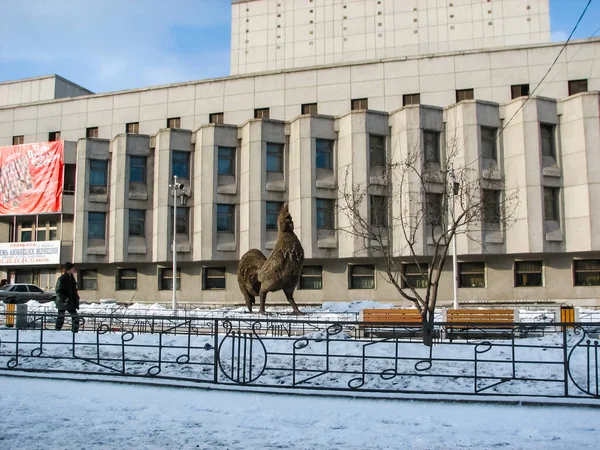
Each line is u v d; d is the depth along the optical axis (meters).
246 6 66.12
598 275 31.03
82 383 9.60
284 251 22.94
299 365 10.66
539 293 31.70
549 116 31.70
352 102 37.38
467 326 9.70
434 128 32.84
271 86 38.75
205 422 7.04
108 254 37.75
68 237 39.97
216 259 35.00
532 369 9.96
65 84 48.97
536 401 7.96
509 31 58.00
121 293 38.50
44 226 41.25
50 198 39.62
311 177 33.72
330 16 62.94
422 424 6.95
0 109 44.09
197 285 36.81
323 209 33.97
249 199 34.69
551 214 31.44
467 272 33.06
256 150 34.94
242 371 10.40
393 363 10.45
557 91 34.41
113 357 11.76
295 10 64.19
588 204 30.30
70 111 42.66
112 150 38.66
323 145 34.56
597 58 34.09
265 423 7.00
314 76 38.09
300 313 23.23
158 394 8.72
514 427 6.80
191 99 40.16
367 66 37.31
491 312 18.78
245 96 39.09
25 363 11.45
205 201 35.38
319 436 6.42
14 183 40.59
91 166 38.34
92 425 6.89
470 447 6.03
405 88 36.56
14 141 43.72
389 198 31.31
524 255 31.98
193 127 39.88
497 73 35.41
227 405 7.96
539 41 57.19
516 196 29.62
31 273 41.50
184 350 12.14
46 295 36.44
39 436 6.39
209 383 9.44
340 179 33.88
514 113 31.95
